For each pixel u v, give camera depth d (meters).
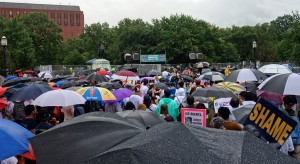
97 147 3.95
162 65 59.84
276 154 2.99
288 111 7.66
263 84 8.22
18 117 10.47
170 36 71.81
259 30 97.12
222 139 3.08
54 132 4.23
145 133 3.26
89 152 3.91
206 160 2.72
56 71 57.88
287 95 8.23
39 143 4.16
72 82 14.54
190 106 9.23
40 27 85.44
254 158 2.82
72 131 4.21
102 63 48.19
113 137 4.04
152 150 2.85
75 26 140.88
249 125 5.45
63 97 8.47
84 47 99.69
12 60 59.59
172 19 74.88
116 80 17.27
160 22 75.69
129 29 76.69
